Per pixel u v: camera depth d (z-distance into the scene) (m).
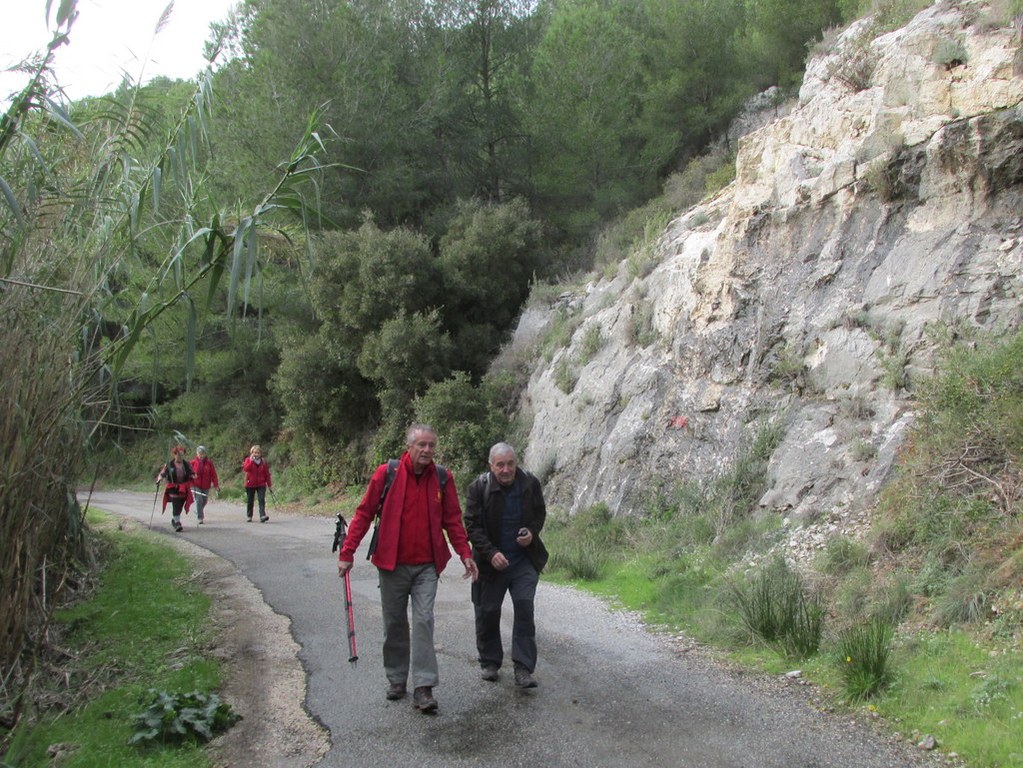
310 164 6.83
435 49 24.09
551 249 22.48
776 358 11.04
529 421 16.64
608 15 23.58
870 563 7.45
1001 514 6.82
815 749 4.69
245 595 9.20
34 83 5.80
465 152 24.12
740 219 12.49
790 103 19.16
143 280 7.32
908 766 4.44
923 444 7.90
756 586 7.31
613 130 22.47
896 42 11.21
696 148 22.33
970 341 8.59
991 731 4.65
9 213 5.98
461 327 20.56
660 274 14.66
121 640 7.37
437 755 4.70
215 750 4.89
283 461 24.20
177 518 15.27
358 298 19.69
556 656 6.63
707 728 5.03
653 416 12.69
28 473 5.56
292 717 5.36
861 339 9.91
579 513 12.83
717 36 21.81
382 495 5.68
